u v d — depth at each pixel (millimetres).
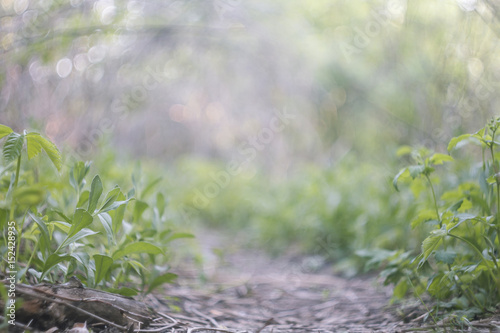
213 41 5719
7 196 1893
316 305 2984
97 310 1783
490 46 3855
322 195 5379
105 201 1911
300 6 5777
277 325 2451
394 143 5305
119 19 4227
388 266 2516
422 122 4758
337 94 6637
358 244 4152
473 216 1963
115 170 3645
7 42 3502
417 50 4746
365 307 2764
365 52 5820
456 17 4152
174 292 3057
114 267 2281
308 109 7250
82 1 3924
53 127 4219
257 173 8203
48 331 1647
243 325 2416
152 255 2641
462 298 2162
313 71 6477
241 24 5492
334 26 6020
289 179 7277
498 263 1997
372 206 4316
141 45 5004
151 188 3025
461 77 4086
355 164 5758
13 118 3594
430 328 2029
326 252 4727
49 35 3707
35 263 2012
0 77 3467
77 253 1888
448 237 2322
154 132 8789
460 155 3740
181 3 4781
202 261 3855
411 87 4941
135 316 1903
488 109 3939
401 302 2611
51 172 2971
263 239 5574
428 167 2191
